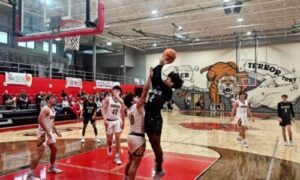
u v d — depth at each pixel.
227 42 23.30
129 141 3.29
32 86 15.00
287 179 4.67
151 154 6.39
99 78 26.97
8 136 9.20
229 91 23.09
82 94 17.22
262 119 16.22
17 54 19.34
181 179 4.59
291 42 20.94
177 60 25.41
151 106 3.26
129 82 26.86
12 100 13.02
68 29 7.34
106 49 25.80
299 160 6.07
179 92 25.20
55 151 4.78
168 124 13.27
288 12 16.38
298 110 20.56
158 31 20.84
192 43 24.31
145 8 15.83
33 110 13.24
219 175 4.87
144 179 4.53
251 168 5.36
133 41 23.88
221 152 6.86
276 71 21.41
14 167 5.21
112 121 5.82
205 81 24.19
